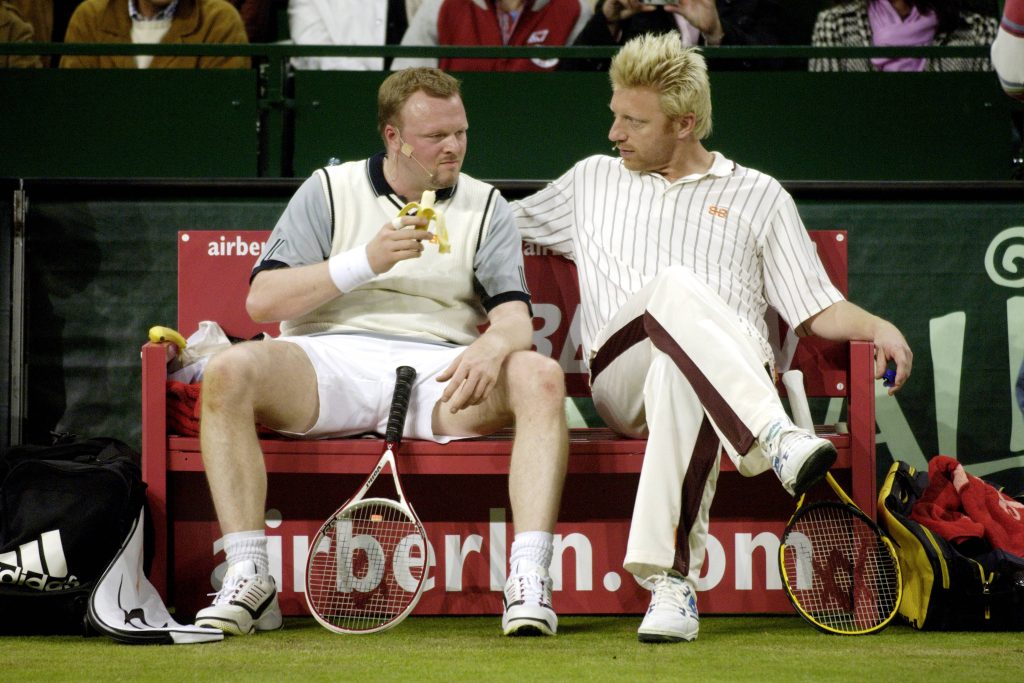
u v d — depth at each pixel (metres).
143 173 14.97
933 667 7.18
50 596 8.73
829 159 15.27
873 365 9.69
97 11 16.66
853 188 13.12
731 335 8.55
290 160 15.35
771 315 11.06
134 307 12.82
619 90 10.45
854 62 16.78
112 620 8.38
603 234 10.54
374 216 9.93
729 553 9.98
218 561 9.80
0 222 12.71
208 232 11.19
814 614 9.46
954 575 8.89
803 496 9.52
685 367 8.47
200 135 14.98
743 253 10.44
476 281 10.22
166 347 9.54
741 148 15.26
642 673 6.90
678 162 10.65
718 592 9.96
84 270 12.81
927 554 8.95
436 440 9.46
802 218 13.00
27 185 12.79
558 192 11.08
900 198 13.20
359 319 9.95
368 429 9.67
